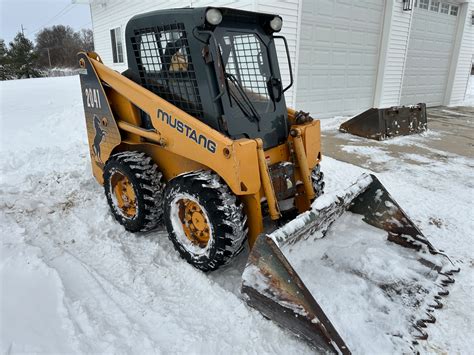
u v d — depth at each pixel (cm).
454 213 386
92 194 412
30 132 670
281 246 207
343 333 203
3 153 528
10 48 4456
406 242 277
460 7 1233
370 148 656
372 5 912
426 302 237
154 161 319
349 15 866
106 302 233
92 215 363
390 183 472
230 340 209
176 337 209
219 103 250
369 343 200
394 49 993
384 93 1027
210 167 248
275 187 268
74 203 390
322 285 233
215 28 250
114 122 327
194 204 266
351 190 265
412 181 485
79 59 345
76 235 325
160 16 264
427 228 354
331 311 216
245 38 274
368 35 934
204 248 267
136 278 264
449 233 344
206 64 246
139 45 293
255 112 270
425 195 434
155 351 195
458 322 228
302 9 761
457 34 1270
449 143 709
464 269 283
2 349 179
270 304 208
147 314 228
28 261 261
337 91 921
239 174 232
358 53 931
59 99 1037
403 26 987
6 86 1464
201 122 253
